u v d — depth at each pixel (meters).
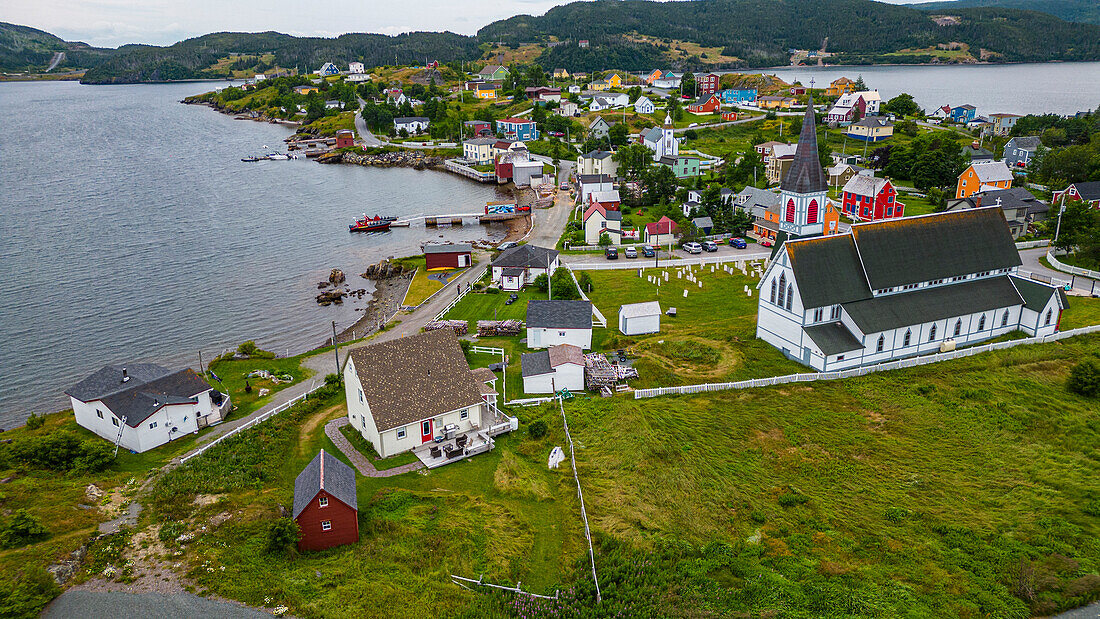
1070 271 89.62
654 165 157.88
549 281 86.75
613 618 35.22
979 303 69.81
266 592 35.41
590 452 51.78
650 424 54.84
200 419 56.75
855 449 52.59
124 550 38.41
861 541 42.19
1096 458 50.53
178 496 44.34
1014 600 36.84
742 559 40.22
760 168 151.50
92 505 43.25
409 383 53.47
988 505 45.62
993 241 73.44
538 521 43.72
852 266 67.44
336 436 55.00
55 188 163.75
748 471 49.66
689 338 72.75
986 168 131.12
